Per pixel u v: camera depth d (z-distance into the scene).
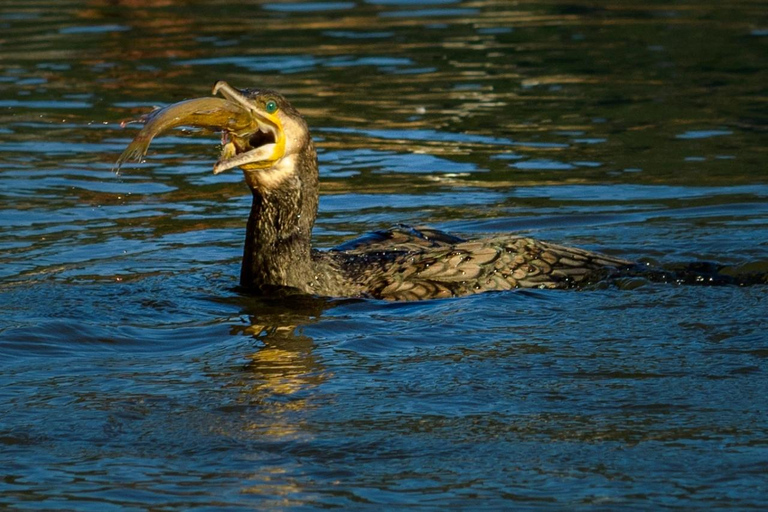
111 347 10.01
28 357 9.72
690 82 22.67
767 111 20.25
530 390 8.73
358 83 22.80
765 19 29.45
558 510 6.80
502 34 28.19
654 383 8.79
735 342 9.66
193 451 7.75
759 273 11.57
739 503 6.83
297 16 31.17
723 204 14.88
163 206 15.23
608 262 11.85
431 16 31.05
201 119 10.64
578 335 9.98
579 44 26.81
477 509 6.82
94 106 20.70
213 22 30.23
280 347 9.92
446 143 18.59
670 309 10.61
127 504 6.97
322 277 11.54
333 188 16.16
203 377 9.18
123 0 33.69
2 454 7.75
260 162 11.16
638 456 7.50
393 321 10.56
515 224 14.24
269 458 7.62
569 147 18.22
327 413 8.35
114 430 8.12
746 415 8.12
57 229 14.02
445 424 8.12
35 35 28.14
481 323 10.40
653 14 30.83
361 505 6.90
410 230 12.94
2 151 17.91
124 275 12.21
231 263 12.72
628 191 15.71
